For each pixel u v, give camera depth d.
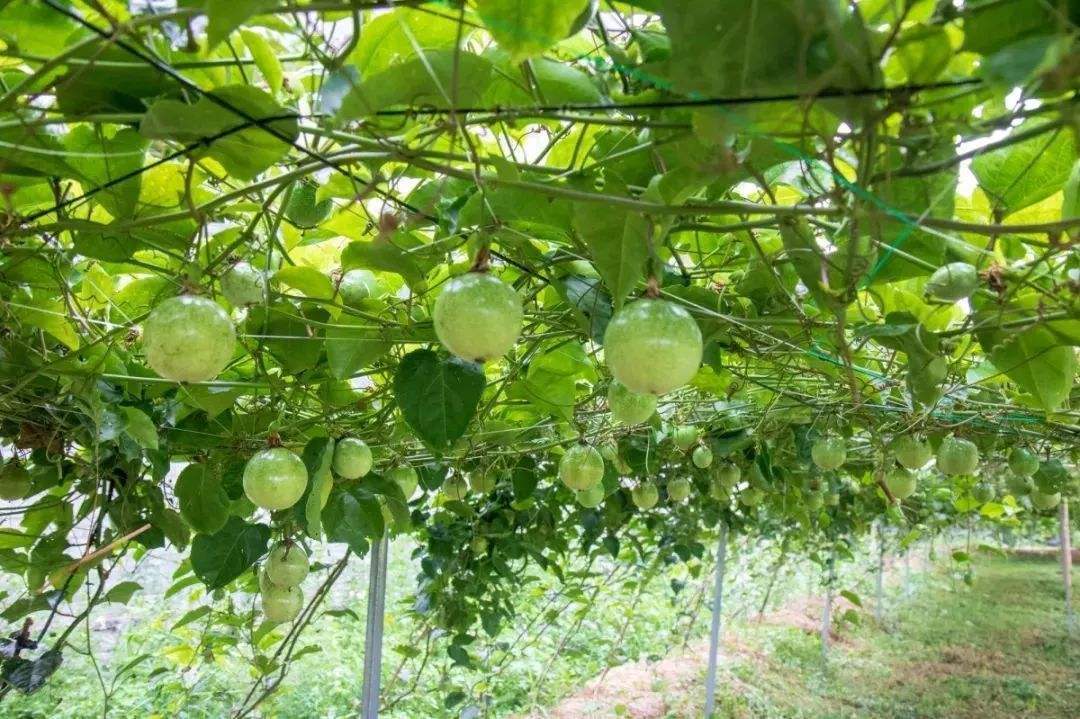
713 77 1.20
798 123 1.31
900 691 9.54
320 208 2.22
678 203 1.66
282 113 1.46
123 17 1.52
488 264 1.60
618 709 7.47
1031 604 14.65
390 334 2.51
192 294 1.62
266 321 2.39
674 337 1.52
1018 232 1.31
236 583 4.19
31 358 2.44
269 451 2.34
